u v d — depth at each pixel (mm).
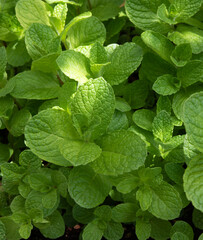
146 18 384
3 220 351
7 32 405
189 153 325
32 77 370
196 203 290
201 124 291
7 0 418
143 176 329
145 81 397
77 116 310
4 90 366
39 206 348
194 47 366
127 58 367
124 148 312
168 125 343
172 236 327
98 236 342
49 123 316
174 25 389
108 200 376
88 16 365
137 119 360
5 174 350
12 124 379
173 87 369
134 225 385
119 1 449
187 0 366
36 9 381
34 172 356
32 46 363
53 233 361
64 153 308
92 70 357
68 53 349
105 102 313
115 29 443
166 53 372
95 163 314
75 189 329
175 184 348
